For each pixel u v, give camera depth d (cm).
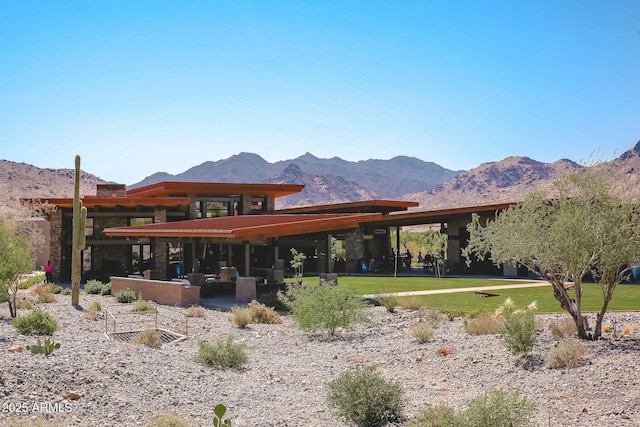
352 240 4134
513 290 2645
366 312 1945
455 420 840
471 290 2691
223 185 4356
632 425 866
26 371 966
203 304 2512
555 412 945
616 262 1279
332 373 1312
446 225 3919
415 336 1586
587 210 1312
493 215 3569
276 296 2572
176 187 4212
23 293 2819
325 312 1780
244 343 1702
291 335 1812
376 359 1445
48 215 3856
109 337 1655
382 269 4103
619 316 1717
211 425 873
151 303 2530
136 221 3909
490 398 868
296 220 2703
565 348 1185
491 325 1588
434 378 1237
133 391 979
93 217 3878
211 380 1162
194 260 2911
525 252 1348
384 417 945
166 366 1208
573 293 2431
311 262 4416
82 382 965
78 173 2395
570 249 1291
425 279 3362
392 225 4178
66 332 1647
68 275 3800
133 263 3991
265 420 927
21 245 2066
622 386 1019
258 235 2473
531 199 1381
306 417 962
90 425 805
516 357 1273
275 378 1251
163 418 847
